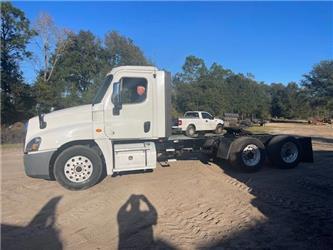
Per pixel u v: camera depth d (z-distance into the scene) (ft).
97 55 171.32
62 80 151.43
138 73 32.14
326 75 272.51
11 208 25.41
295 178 33.04
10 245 19.03
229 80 244.42
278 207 24.02
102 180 33.17
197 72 206.59
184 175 34.60
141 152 31.86
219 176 34.22
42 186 31.65
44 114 31.17
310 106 284.00
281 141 37.50
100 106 31.40
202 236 19.49
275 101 296.10
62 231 20.95
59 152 30.83
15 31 127.24
